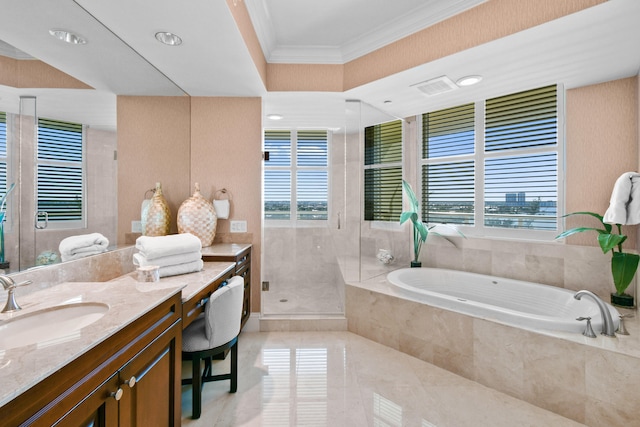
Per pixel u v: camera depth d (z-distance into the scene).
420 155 3.46
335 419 1.62
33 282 1.24
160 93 2.26
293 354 2.34
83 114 1.54
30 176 1.25
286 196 4.04
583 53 1.90
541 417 1.64
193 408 1.61
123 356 0.94
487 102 2.96
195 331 1.71
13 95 1.18
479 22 1.85
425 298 2.29
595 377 1.55
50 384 0.68
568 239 2.42
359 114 2.89
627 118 2.17
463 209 3.17
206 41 1.82
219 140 2.75
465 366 2.02
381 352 2.38
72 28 1.46
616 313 1.83
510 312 1.89
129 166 1.93
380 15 2.15
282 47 2.54
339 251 3.84
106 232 1.73
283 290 3.78
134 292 1.24
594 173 2.29
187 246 1.85
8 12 1.16
